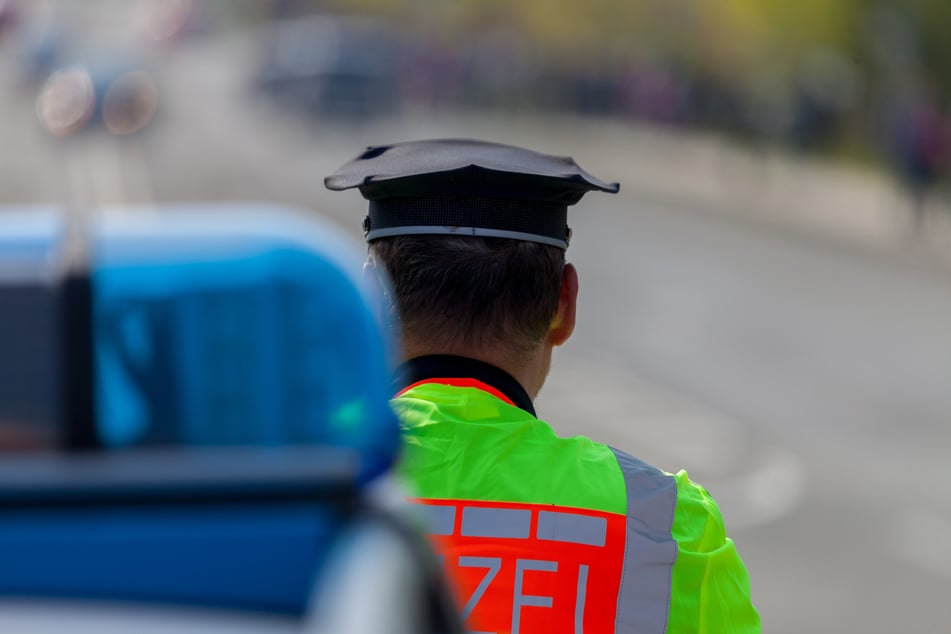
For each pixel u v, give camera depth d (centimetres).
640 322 4875
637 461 482
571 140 11375
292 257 253
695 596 464
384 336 259
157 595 217
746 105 10488
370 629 209
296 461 225
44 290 240
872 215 8088
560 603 454
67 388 238
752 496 2873
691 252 6606
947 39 10056
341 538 222
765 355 4419
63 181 7988
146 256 253
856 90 9931
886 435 3438
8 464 223
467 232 485
